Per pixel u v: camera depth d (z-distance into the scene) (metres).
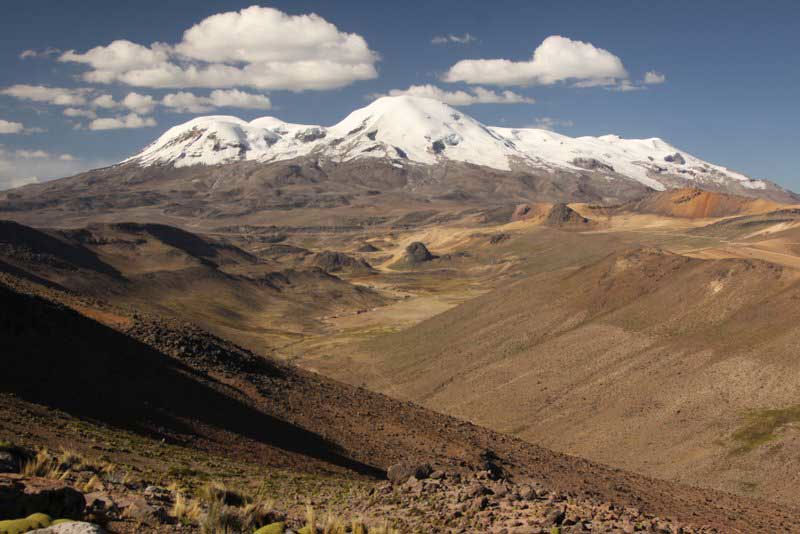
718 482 70.56
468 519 21.41
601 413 95.25
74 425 31.44
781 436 76.25
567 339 120.31
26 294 47.53
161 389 44.78
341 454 44.56
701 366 98.00
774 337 97.94
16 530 9.79
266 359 65.25
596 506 26.62
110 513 12.91
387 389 123.94
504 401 106.56
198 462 30.66
